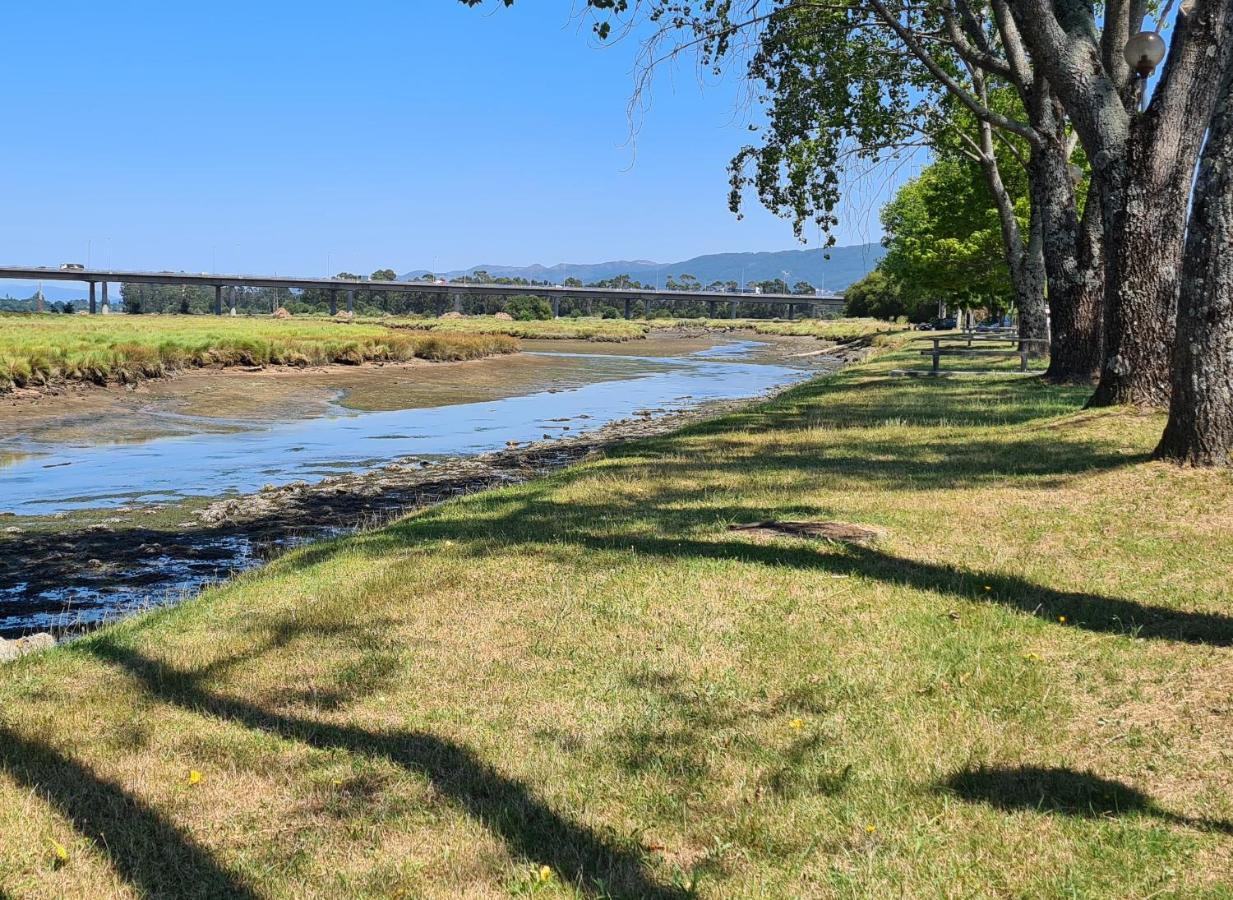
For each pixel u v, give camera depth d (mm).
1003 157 41812
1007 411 18156
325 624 7266
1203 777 4613
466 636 6914
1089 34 15078
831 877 3904
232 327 70250
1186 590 7195
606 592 7664
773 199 26594
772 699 5676
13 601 10133
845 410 20516
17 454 20969
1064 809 4383
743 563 8188
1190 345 10711
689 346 95500
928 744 5012
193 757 5191
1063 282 22297
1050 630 6535
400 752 5180
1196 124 14055
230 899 3922
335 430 26469
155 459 20766
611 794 4684
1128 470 10969
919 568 8008
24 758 5180
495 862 4133
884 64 26484
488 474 18547
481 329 112250
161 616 7938
